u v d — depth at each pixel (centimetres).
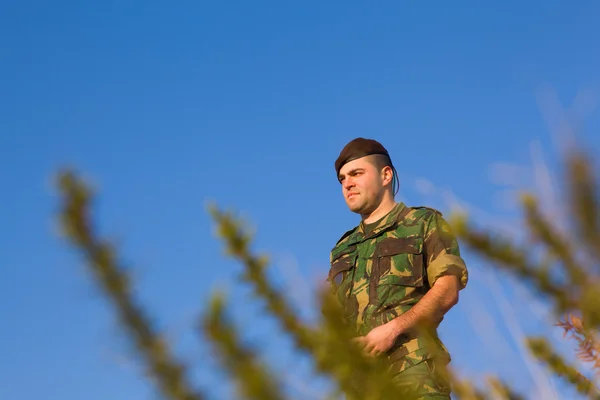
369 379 175
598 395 224
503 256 165
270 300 180
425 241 424
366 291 421
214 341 142
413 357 363
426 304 392
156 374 127
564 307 166
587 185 153
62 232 114
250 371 144
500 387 220
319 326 177
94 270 116
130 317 122
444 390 346
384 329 373
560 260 161
